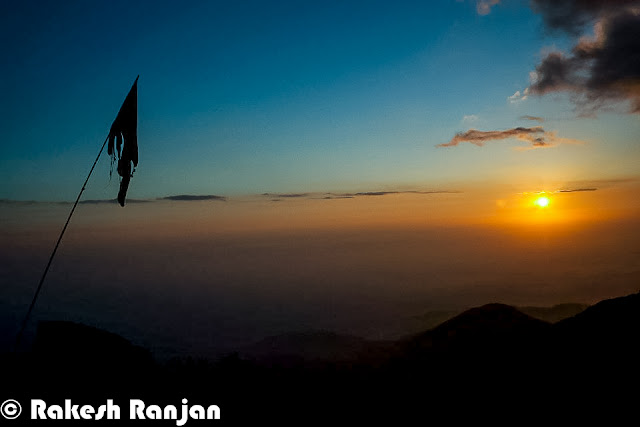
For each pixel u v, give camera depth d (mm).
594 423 12875
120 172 10250
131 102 10320
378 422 14602
